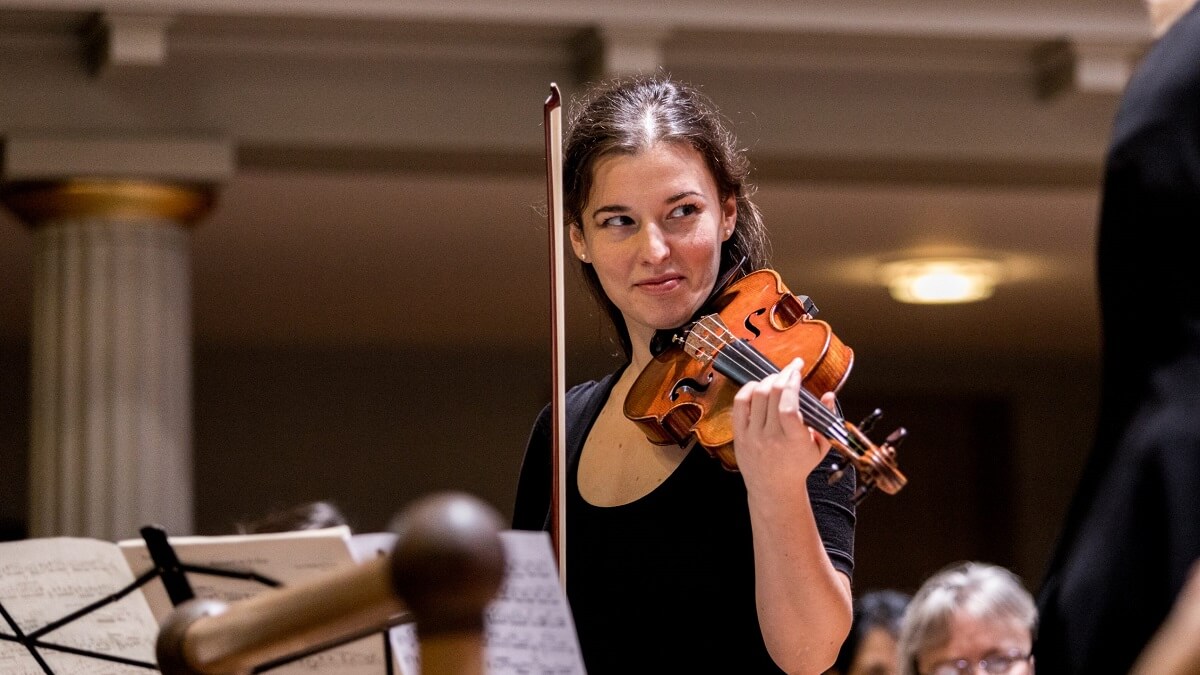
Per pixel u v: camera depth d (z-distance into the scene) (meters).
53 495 7.21
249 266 10.84
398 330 13.57
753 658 2.37
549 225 2.56
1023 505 15.40
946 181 8.13
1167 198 1.44
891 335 14.18
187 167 7.09
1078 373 15.60
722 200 2.66
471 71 7.28
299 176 8.65
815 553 2.19
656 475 2.49
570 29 7.09
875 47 7.39
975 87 7.62
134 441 7.21
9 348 13.40
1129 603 1.37
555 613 1.92
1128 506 1.39
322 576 1.10
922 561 15.45
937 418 15.59
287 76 7.18
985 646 4.18
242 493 13.98
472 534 0.98
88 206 7.17
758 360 2.49
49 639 2.48
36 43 7.00
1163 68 1.48
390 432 14.34
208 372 14.03
